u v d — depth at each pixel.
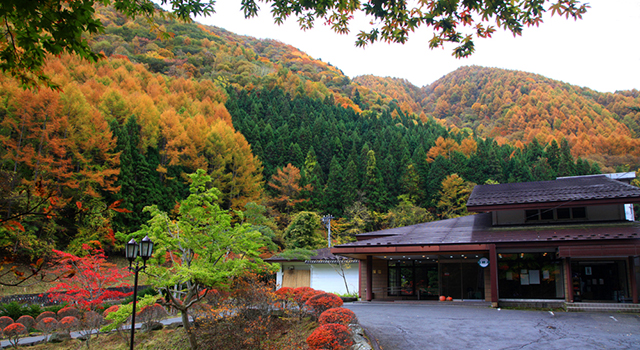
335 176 57.19
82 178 35.12
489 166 63.72
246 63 115.94
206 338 11.61
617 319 11.79
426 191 61.22
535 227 17.95
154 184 40.66
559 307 14.91
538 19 5.62
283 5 6.01
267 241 21.27
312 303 11.12
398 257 19.55
